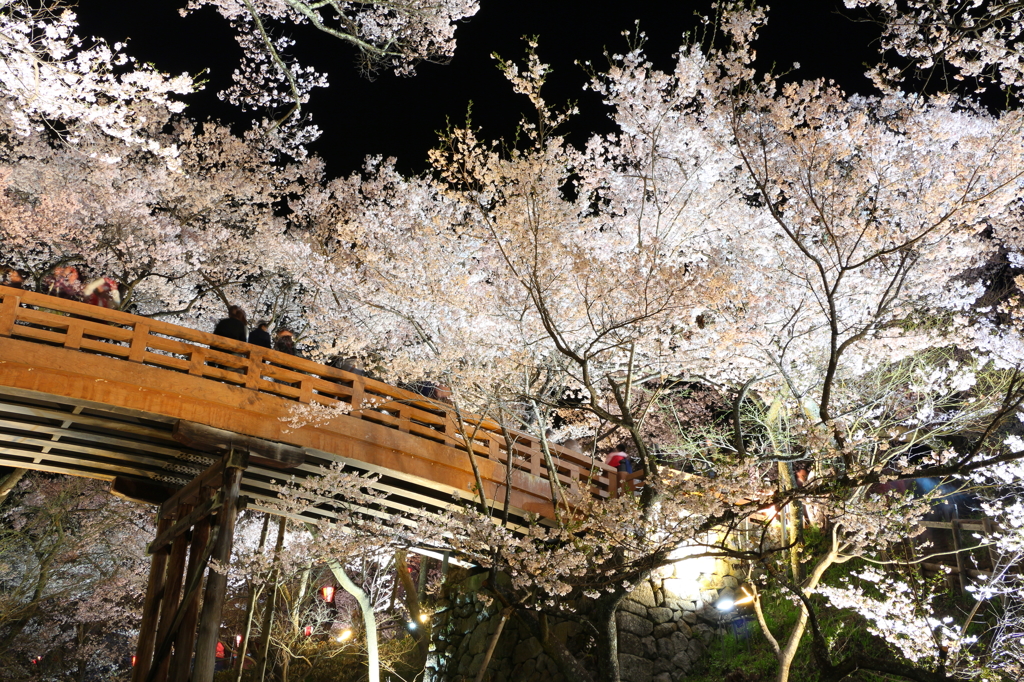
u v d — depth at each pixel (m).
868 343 11.02
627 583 10.76
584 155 12.04
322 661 21.62
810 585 10.60
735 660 14.47
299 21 14.42
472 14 12.95
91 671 22.53
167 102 10.33
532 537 10.77
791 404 13.22
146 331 11.29
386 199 15.21
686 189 11.54
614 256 10.99
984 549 13.45
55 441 13.15
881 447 11.93
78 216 15.89
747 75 8.92
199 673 10.82
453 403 12.35
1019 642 11.16
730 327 10.16
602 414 10.14
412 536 12.88
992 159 8.63
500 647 15.62
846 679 12.56
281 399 11.92
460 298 11.29
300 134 17.94
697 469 13.38
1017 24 8.76
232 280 18.06
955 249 10.12
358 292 12.28
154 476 14.70
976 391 14.07
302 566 14.96
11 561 19.62
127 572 20.86
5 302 10.55
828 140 8.91
